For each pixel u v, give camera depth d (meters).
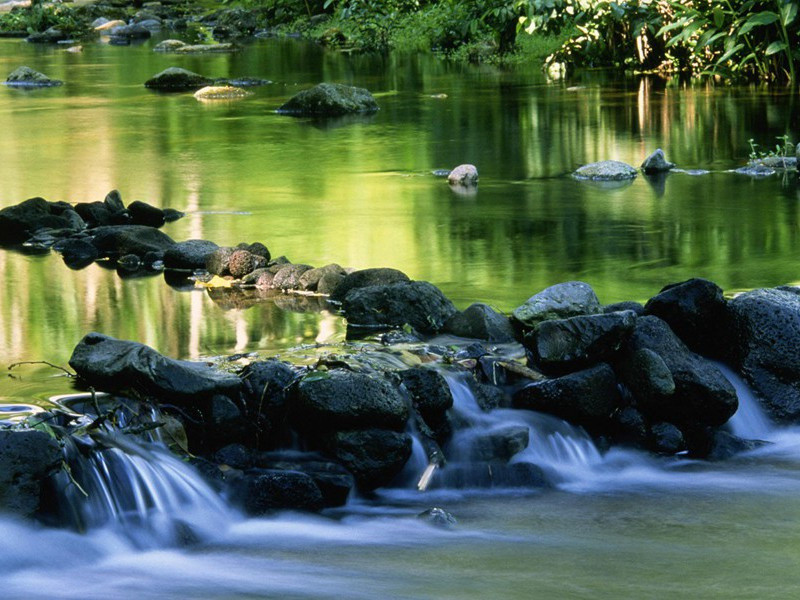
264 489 7.48
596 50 29.89
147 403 7.70
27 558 6.64
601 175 16.28
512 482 8.12
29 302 10.34
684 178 16.25
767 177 16.20
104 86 26.95
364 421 7.82
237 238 12.62
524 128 20.48
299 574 6.63
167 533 7.09
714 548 7.06
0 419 7.30
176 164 17.14
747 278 10.98
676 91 24.94
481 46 32.62
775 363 9.27
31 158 17.55
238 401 7.91
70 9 44.19
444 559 6.87
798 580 6.57
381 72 29.31
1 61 32.41
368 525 7.42
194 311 10.10
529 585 6.47
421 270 11.33
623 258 11.81
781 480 8.25
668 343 8.99
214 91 24.94
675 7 27.78
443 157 17.84
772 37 26.08
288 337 9.34
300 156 17.92
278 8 42.53
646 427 8.77
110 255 12.16
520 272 11.26
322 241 12.50
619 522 7.50
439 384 8.23
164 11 46.09
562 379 8.59
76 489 6.92
